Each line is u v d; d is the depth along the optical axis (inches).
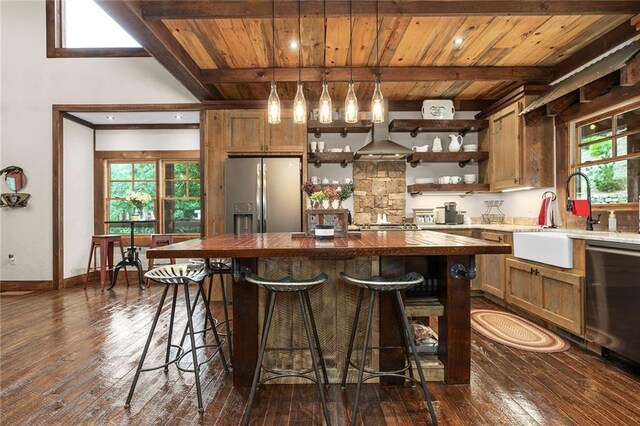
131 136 225.3
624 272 88.0
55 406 76.0
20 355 102.0
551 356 100.4
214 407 76.4
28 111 191.2
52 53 190.4
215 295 167.2
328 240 91.7
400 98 191.3
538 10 103.0
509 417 71.3
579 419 70.2
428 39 125.3
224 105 175.9
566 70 142.9
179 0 102.6
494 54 138.6
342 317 88.1
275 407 76.5
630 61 102.0
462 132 195.9
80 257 208.7
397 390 83.7
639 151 114.2
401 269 88.0
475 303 158.6
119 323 131.0
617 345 90.3
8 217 191.3
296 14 103.8
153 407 75.9
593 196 134.2
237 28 116.6
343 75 149.6
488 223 193.3
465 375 85.4
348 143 200.1
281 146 175.8
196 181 230.5
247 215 169.6
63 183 195.3
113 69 189.3
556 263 111.7
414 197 198.4
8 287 189.5
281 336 87.8
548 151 152.6
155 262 219.6
